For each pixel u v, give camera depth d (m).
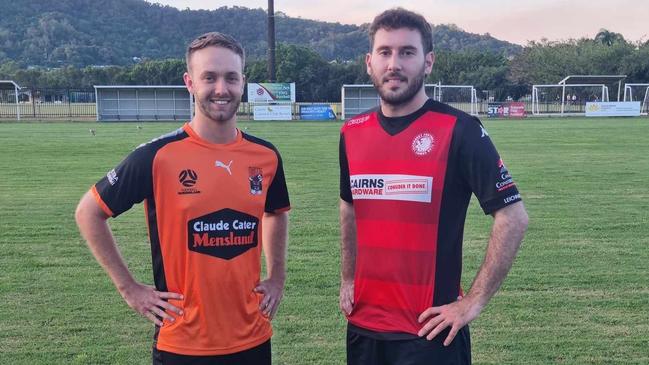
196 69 2.69
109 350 4.10
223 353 2.74
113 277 2.76
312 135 23.59
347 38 133.50
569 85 41.59
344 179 3.00
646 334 4.34
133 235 7.20
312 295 5.11
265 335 2.90
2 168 13.32
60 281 5.50
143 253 6.45
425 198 2.67
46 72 66.88
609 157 15.34
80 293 5.18
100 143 19.50
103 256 2.74
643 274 5.66
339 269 5.83
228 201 2.72
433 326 2.65
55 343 4.20
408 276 2.72
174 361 2.73
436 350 2.68
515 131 25.12
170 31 134.12
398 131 2.72
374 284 2.80
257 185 2.82
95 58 115.62
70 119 38.38
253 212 2.79
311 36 138.25
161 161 2.69
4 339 4.26
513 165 13.80
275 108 37.59
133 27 131.62
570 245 6.71
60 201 9.47
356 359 2.92
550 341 4.23
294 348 4.13
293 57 61.97
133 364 3.91
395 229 2.72
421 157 2.67
